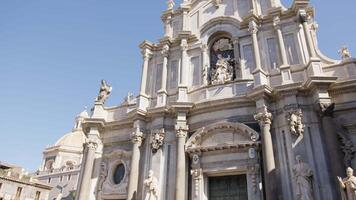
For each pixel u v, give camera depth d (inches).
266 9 1006.4
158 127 918.4
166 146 899.4
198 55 1032.8
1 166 1989.4
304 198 672.4
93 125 1020.5
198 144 844.6
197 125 880.9
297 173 702.5
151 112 941.8
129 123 1003.9
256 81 847.7
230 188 814.5
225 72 966.4
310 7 989.8
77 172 2524.6
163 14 1162.0
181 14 1138.0
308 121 767.7
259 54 922.7
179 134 870.4
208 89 924.0
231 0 1068.5
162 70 1042.1
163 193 836.0
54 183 2591.0
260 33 959.6
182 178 810.8
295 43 896.9
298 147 739.4
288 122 770.2
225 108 862.5
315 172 706.2
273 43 931.3
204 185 816.3
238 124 806.5
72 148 3068.4
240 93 872.3
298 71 850.1
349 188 573.3
